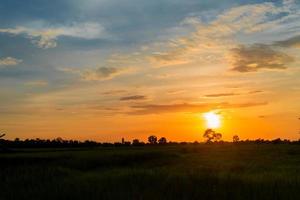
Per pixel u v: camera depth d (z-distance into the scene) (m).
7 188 22.38
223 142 127.75
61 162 43.78
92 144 102.19
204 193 18.95
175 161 49.38
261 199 18.06
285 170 34.09
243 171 33.16
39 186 22.03
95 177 25.05
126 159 49.62
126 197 18.20
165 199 17.97
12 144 86.31
